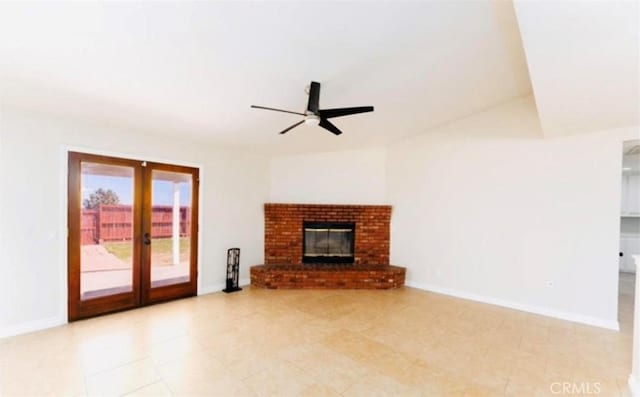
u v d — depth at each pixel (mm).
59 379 2396
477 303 4422
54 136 3432
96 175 3732
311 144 5285
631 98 2639
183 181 4555
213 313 3896
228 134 4398
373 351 2926
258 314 3871
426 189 5160
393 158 5621
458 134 4793
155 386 2328
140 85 2898
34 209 3303
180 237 4512
